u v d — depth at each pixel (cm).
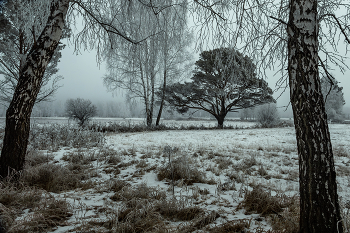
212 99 2147
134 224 235
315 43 189
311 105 184
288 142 1184
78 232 215
